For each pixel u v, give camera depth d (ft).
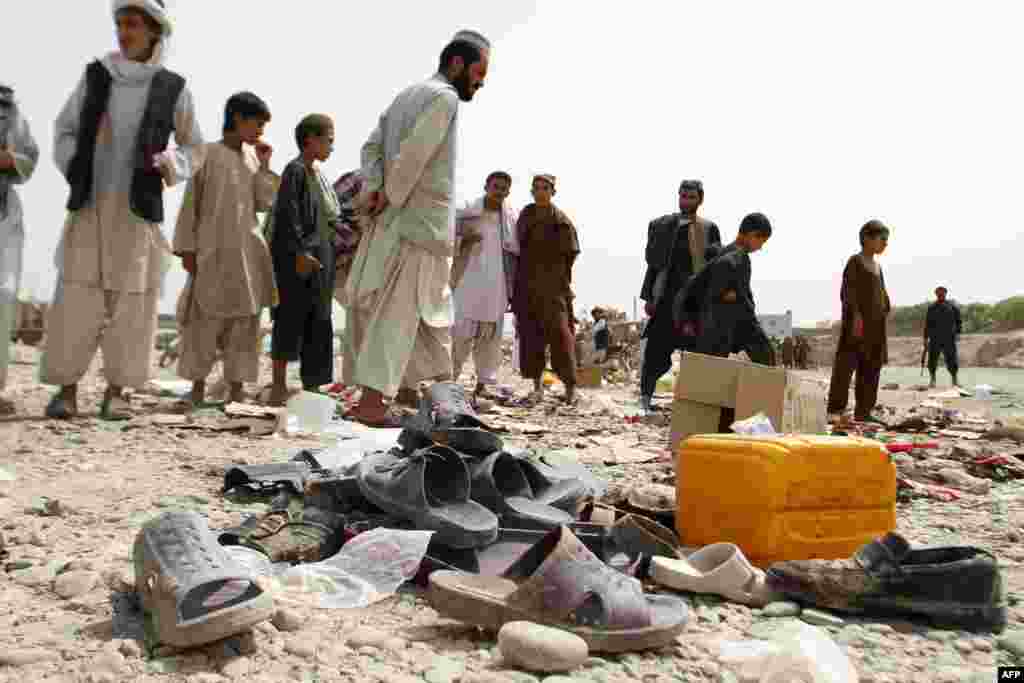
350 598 7.25
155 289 18.69
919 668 6.26
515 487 9.39
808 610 7.44
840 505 9.03
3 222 17.87
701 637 6.75
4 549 8.07
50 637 6.11
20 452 14.01
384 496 8.36
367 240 18.19
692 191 24.64
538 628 6.01
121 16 18.29
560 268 27.58
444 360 19.35
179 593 5.77
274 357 22.30
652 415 23.89
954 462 16.26
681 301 21.24
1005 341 108.17
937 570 7.22
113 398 18.43
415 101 17.42
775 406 14.62
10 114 17.75
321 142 22.33
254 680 5.54
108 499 10.79
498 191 27.25
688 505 9.41
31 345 51.44
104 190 17.99
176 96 18.37
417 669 5.82
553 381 42.91
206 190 21.26
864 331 25.26
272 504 10.18
